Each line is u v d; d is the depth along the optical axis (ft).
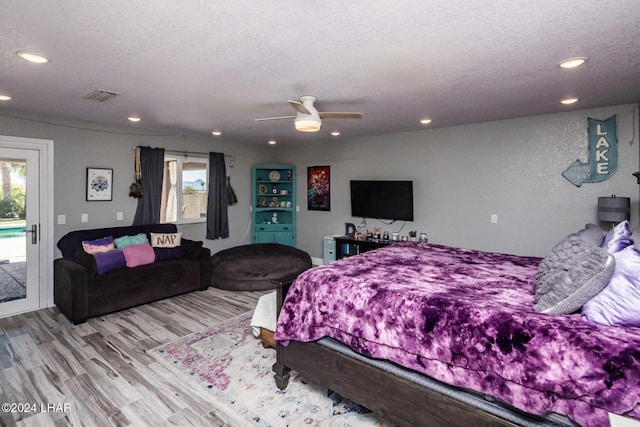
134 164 15.78
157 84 9.25
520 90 9.85
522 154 13.50
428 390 5.52
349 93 10.11
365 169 18.56
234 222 20.76
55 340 10.19
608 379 4.01
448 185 15.55
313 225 21.29
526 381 4.53
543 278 5.96
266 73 8.39
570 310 5.07
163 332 10.81
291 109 12.01
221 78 8.76
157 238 14.88
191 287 14.88
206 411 6.92
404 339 5.71
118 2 5.24
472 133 14.75
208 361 8.96
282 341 7.45
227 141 20.10
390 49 7.00
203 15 5.64
